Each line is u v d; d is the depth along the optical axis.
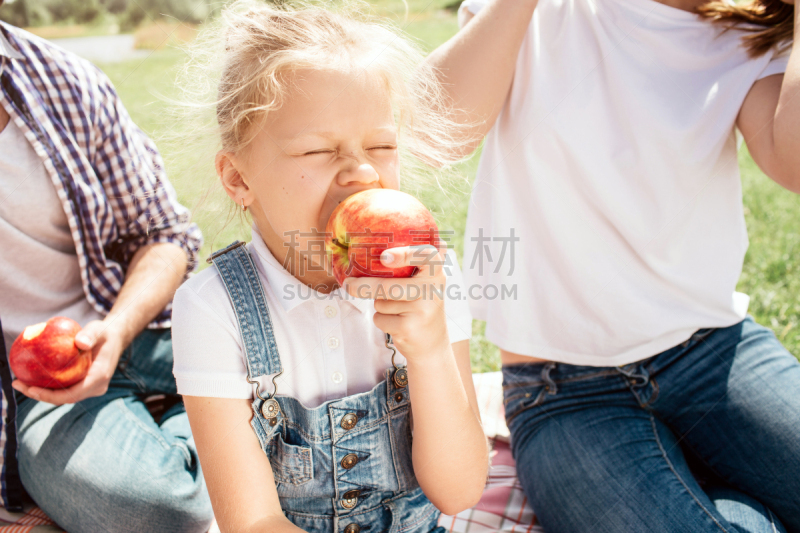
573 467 1.65
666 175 1.70
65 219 1.94
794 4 1.67
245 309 1.35
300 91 1.23
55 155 1.85
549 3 1.91
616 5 1.80
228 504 1.28
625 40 1.78
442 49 1.89
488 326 1.97
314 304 1.37
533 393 1.89
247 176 1.35
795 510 1.62
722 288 1.77
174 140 1.63
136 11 12.90
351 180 1.23
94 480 1.64
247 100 1.29
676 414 1.79
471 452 1.35
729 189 1.78
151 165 2.14
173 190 2.15
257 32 1.38
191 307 1.34
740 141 1.84
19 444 1.76
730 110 1.72
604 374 1.82
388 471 1.44
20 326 1.95
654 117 1.69
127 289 1.96
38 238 1.92
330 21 1.44
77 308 2.03
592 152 1.73
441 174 1.93
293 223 1.29
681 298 1.78
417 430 1.33
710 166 1.72
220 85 1.42
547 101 1.80
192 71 1.60
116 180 2.01
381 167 1.30
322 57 1.25
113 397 1.90
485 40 1.78
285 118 1.24
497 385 2.48
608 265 1.77
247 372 1.34
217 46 1.51
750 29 1.74
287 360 1.37
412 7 11.84
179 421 1.95
